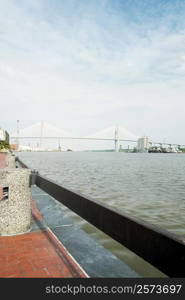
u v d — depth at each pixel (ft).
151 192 46.83
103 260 7.91
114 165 146.82
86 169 108.17
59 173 85.61
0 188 10.26
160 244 4.63
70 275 7.07
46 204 14.89
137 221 5.41
